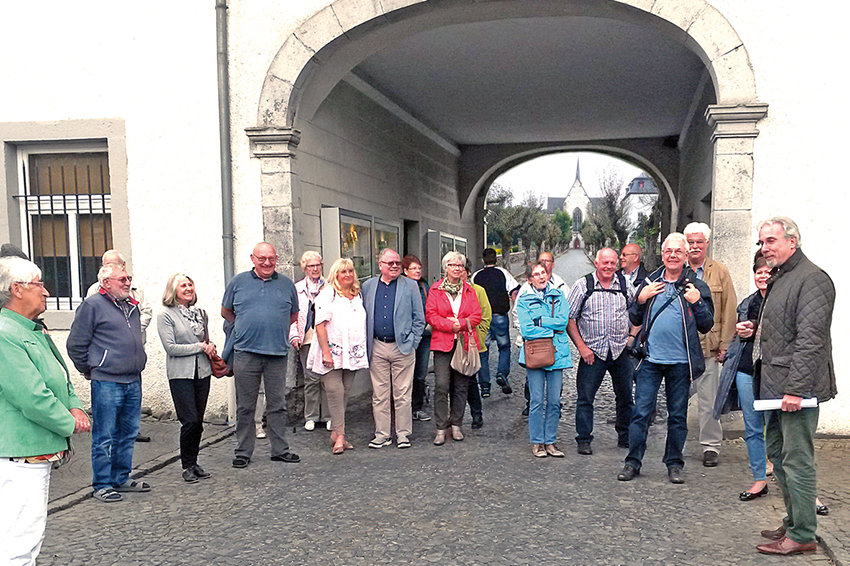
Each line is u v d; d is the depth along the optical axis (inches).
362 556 142.6
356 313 225.6
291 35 256.1
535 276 215.0
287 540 151.4
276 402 213.8
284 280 215.3
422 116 469.7
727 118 229.8
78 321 176.1
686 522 157.9
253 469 206.7
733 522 157.4
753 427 171.2
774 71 227.9
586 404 217.0
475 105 438.6
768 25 227.6
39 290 114.7
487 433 249.3
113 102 267.7
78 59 268.4
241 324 206.2
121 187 268.7
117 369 178.4
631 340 217.3
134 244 269.6
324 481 193.6
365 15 250.8
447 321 230.5
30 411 108.4
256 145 260.7
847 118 224.8
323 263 299.6
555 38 306.3
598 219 2372.0
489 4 246.4
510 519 161.9
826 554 138.6
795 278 136.1
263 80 259.1
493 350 468.1
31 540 111.5
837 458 202.8
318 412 263.1
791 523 138.7
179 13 262.2
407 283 233.3
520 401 305.3
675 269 185.3
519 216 2174.0
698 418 223.0
